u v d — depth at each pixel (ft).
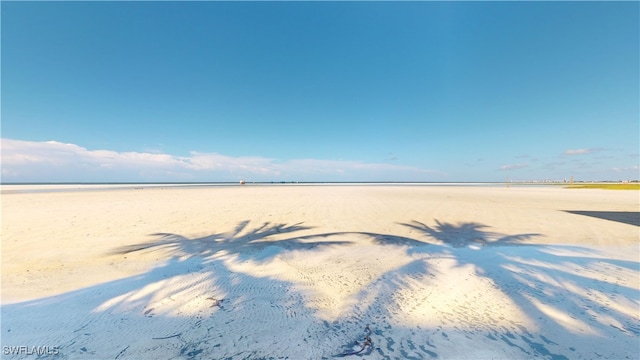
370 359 11.34
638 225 41.34
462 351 11.84
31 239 31.01
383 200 81.15
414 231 36.55
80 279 19.85
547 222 43.55
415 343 12.43
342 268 22.63
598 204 70.90
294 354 11.64
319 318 14.64
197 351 11.78
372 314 15.10
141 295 17.30
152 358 11.31
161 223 40.93
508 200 83.25
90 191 128.36
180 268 22.31
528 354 11.63
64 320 14.21
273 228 37.88
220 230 36.40
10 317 14.44
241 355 11.55
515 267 22.75
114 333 13.08
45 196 91.97
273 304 16.20
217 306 15.90
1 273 20.88
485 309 15.61
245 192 124.77
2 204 64.85
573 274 21.04
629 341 12.49
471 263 23.79
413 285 19.11
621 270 21.97
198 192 123.13
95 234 33.68
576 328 13.58
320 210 56.59
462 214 51.57
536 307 15.78
